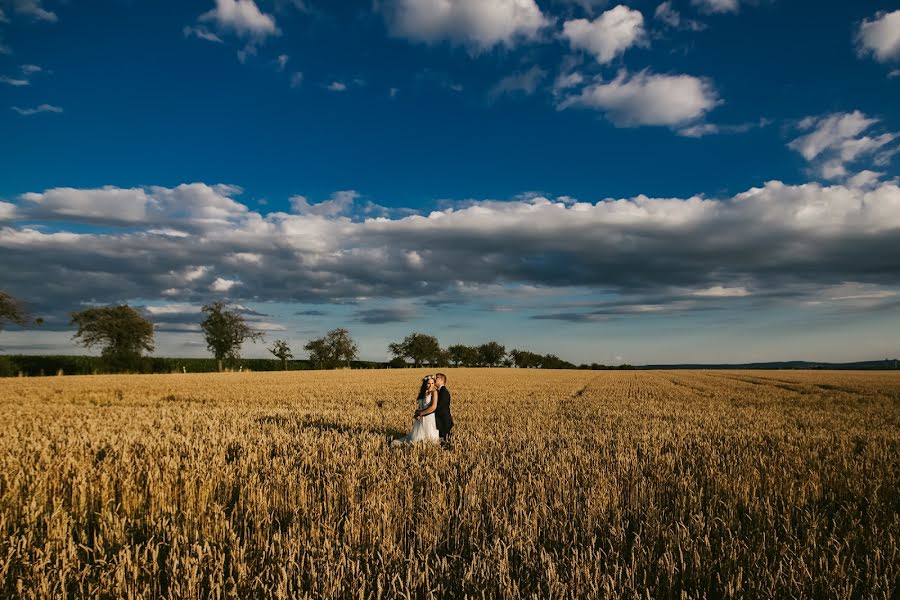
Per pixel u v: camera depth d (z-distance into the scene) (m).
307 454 7.50
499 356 128.75
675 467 7.43
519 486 5.70
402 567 3.88
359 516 4.68
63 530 4.40
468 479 6.02
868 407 20.11
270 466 6.89
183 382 35.47
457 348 127.50
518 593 3.42
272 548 3.97
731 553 4.05
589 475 6.31
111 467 6.62
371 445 8.42
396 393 25.42
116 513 4.91
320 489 5.83
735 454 8.30
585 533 4.55
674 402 21.58
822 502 5.90
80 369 63.47
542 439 9.59
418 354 106.81
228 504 5.64
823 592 3.60
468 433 10.49
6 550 4.20
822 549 4.15
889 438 10.87
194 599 3.40
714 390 31.55
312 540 4.25
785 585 3.61
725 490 5.80
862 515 5.31
